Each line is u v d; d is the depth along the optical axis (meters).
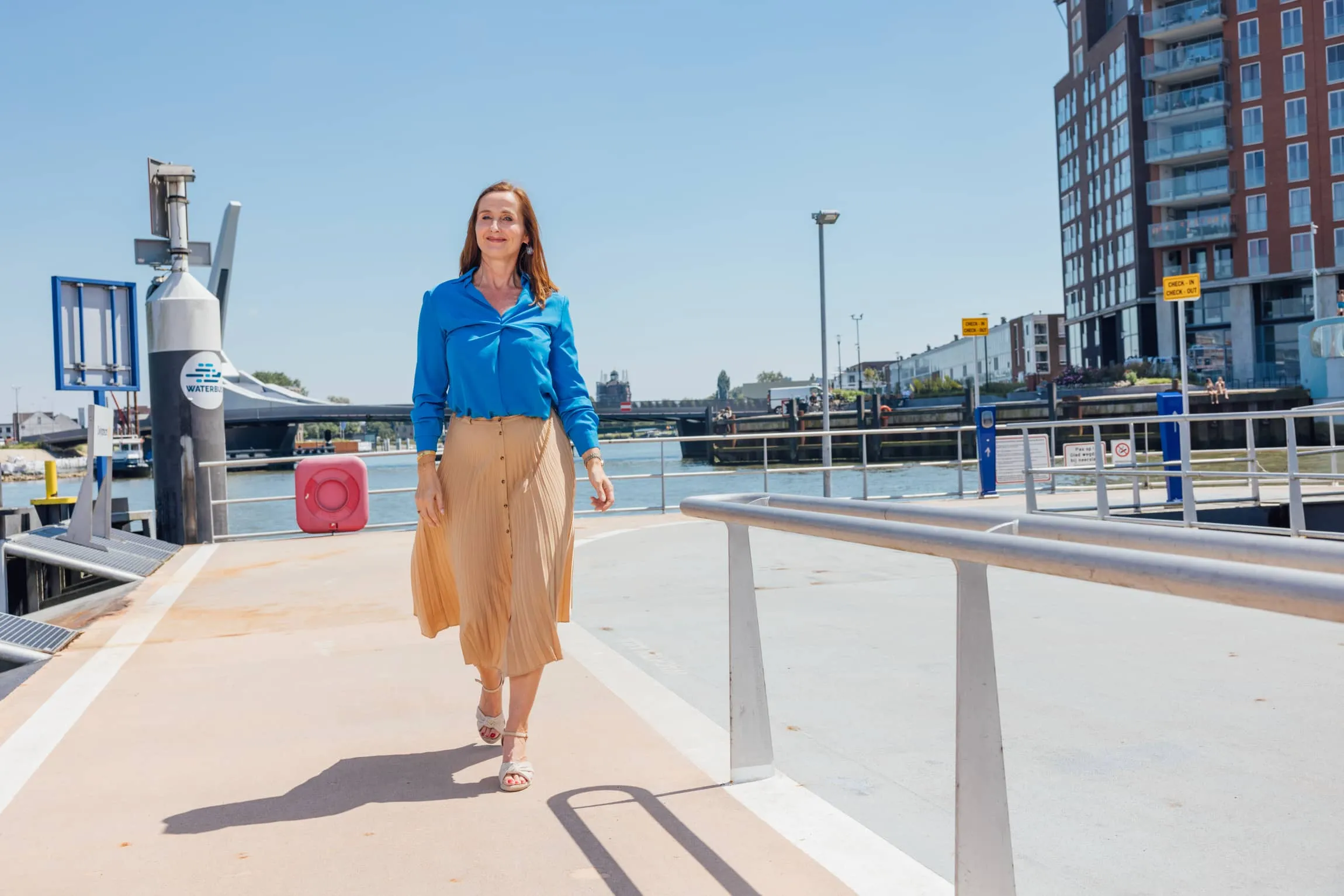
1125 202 60.75
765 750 3.03
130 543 9.64
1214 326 56.16
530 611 2.99
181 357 11.00
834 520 2.26
